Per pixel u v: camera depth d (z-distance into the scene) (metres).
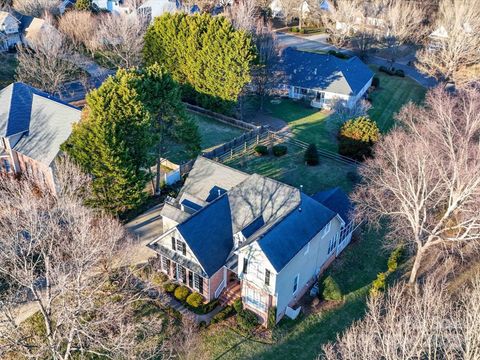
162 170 53.56
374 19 93.31
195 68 65.38
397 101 75.50
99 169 40.84
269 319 32.94
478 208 35.16
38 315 33.12
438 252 39.91
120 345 26.19
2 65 77.88
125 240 41.38
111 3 106.19
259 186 38.16
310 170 54.06
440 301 26.17
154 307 34.56
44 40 66.56
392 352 21.44
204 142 60.12
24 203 32.59
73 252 29.31
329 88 70.75
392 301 29.58
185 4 98.31
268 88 70.31
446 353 22.11
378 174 43.41
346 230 40.81
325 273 38.75
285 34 108.75
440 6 94.88
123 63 74.50
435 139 43.22
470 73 73.25
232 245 36.44
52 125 48.00
